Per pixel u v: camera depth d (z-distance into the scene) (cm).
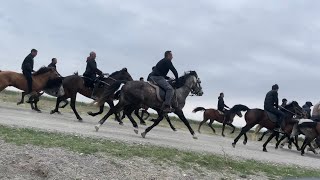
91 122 2188
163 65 1678
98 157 1215
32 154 1142
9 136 1298
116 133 1762
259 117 2014
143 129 2239
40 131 1466
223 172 1327
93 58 2170
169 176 1176
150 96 1658
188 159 1370
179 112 1778
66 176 1052
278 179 1338
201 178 1220
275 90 2039
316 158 2139
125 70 2192
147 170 1188
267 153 1981
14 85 2188
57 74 2291
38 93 2316
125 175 1127
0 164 1048
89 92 2177
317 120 2248
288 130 2134
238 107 2069
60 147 1248
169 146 1542
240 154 1700
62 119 2122
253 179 1307
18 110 2289
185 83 1781
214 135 3061
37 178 1026
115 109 1700
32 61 2212
